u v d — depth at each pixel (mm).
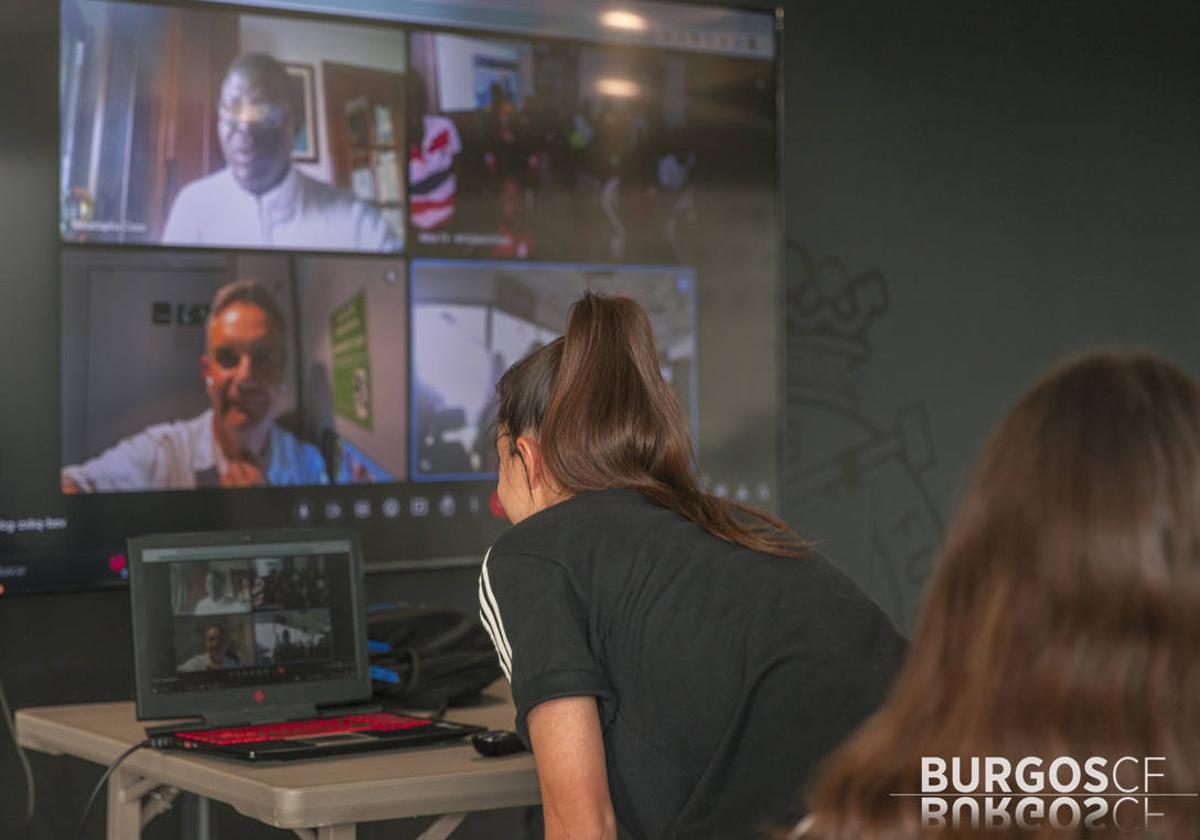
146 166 3172
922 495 4285
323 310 3340
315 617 2404
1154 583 722
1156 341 4730
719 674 1574
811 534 4102
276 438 3283
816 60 4172
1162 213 4746
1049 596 739
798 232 4121
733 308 3768
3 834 3168
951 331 4359
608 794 1563
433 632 2621
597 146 3631
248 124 3266
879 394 4230
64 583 3082
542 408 1798
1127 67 4695
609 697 1587
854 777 800
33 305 3070
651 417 1760
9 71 3055
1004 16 4484
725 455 3740
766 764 1533
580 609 1619
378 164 3398
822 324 4148
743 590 1609
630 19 3672
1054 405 777
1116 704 723
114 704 2686
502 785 2002
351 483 3361
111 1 3143
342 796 1884
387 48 3410
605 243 3635
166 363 3186
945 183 4367
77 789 3260
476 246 3498
